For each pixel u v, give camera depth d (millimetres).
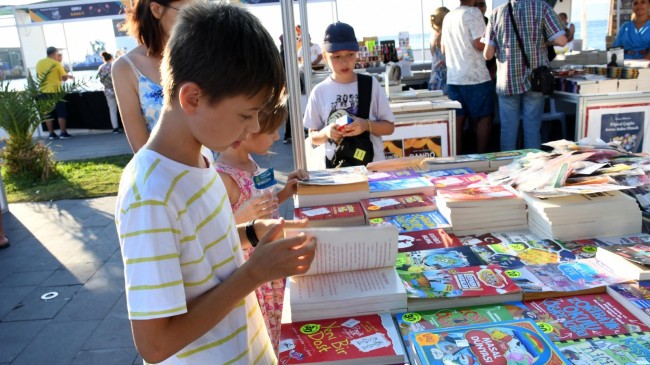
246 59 766
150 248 765
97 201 5410
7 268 3713
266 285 1566
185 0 1512
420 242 1511
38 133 10617
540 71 3980
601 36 9156
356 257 1216
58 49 9992
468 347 927
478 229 1617
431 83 5879
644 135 3863
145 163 815
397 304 1139
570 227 1494
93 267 3619
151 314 755
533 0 3922
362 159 2605
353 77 2754
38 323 2869
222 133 820
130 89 1654
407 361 968
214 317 827
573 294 1162
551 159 1871
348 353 979
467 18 4531
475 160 2342
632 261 1206
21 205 5430
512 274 1256
